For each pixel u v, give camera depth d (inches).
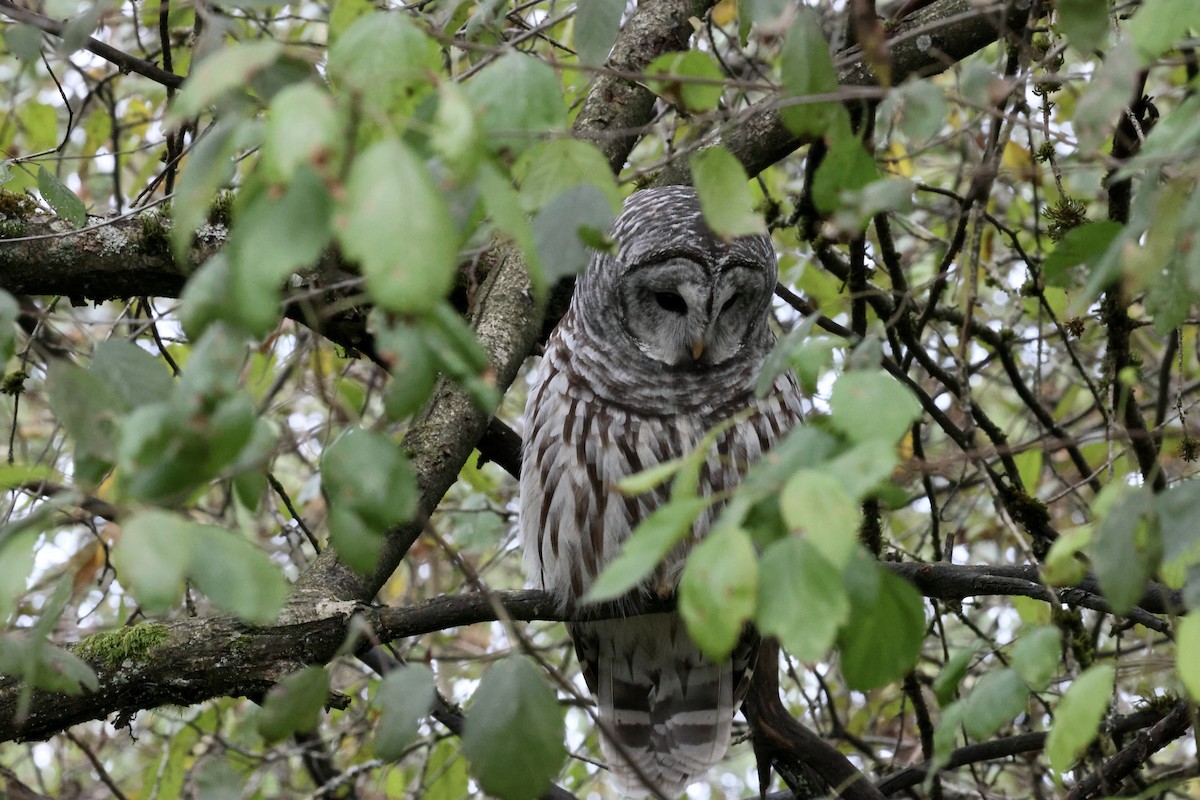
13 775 354.9
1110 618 386.3
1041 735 305.7
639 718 387.2
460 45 174.7
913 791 367.6
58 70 435.2
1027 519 331.9
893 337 340.8
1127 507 158.6
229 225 328.8
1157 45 160.4
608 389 359.6
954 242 317.1
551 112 164.6
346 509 158.9
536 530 370.3
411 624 264.2
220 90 127.7
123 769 517.0
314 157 121.3
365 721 434.0
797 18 181.5
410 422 314.7
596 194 169.6
